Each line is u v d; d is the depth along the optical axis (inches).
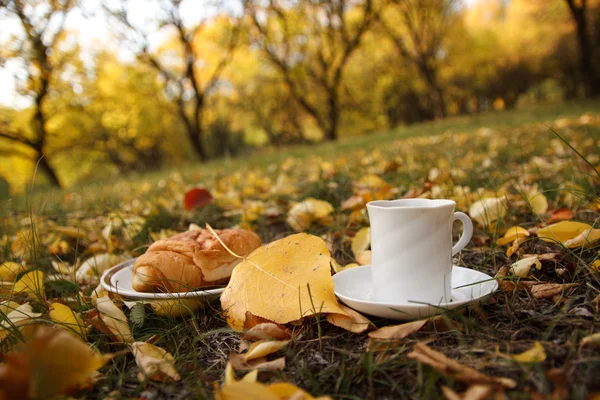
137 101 341.1
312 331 15.2
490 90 583.8
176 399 11.9
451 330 13.4
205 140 499.8
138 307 16.7
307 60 356.8
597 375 10.3
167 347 15.3
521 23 509.7
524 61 529.7
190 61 267.4
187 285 17.8
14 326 14.7
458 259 20.9
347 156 90.4
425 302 14.9
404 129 222.1
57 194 77.5
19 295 20.5
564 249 18.5
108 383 13.0
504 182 33.9
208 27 313.3
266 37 309.3
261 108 469.4
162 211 36.6
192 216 37.8
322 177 44.0
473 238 24.2
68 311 15.7
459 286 16.4
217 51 332.8
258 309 14.8
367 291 17.1
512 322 14.0
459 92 563.8
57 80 245.4
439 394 10.8
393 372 12.1
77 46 251.3
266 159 118.3
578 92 520.7
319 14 322.3
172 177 89.4
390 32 362.9
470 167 46.9
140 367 13.0
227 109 471.5
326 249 16.0
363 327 13.7
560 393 9.5
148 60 261.6
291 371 12.9
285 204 40.4
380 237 15.3
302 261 15.9
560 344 12.2
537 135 78.5
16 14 195.6
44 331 9.6
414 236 14.7
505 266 18.0
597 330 12.6
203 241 19.9
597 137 52.8
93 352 13.6
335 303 14.6
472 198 30.7
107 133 369.4
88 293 21.3
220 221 36.9
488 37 489.7
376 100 464.1
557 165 40.9
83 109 305.4
